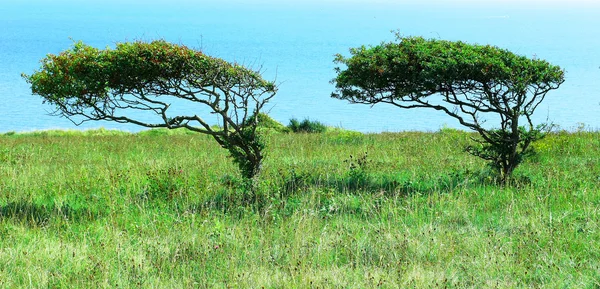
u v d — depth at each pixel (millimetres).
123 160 20047
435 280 8398
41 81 12219
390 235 10219
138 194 13820
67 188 14578
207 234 10602
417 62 14047
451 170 16688
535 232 10305
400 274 8617
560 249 9641
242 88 13383
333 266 8930
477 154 15375
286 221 11602
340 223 11336
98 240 10492
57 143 26328
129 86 12453
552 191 13391
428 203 12727
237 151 13984
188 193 14086
